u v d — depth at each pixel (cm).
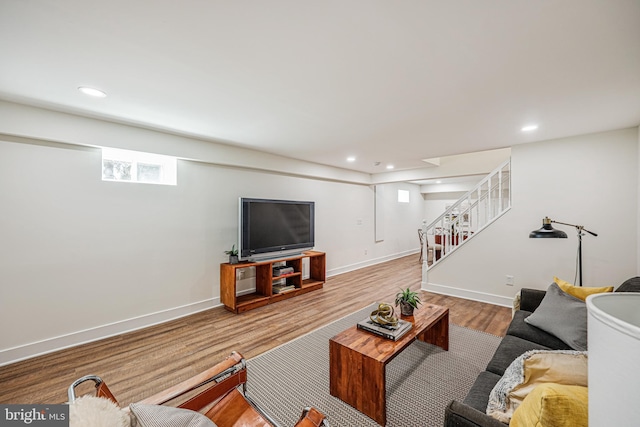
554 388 79
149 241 318
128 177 313
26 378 217
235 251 379
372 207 686
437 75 180
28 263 246
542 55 156
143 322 312
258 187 430
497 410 107
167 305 333
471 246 405
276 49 151
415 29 134
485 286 393
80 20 126
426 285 454
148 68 171
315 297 424
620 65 166
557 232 266
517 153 360
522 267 360
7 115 223
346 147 378
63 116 247
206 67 171
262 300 381
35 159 249
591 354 49
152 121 271
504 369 156
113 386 208
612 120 265
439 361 240
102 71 175
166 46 148
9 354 237
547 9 119
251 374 222
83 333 273
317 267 487
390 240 757
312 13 122
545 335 193
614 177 299
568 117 257
